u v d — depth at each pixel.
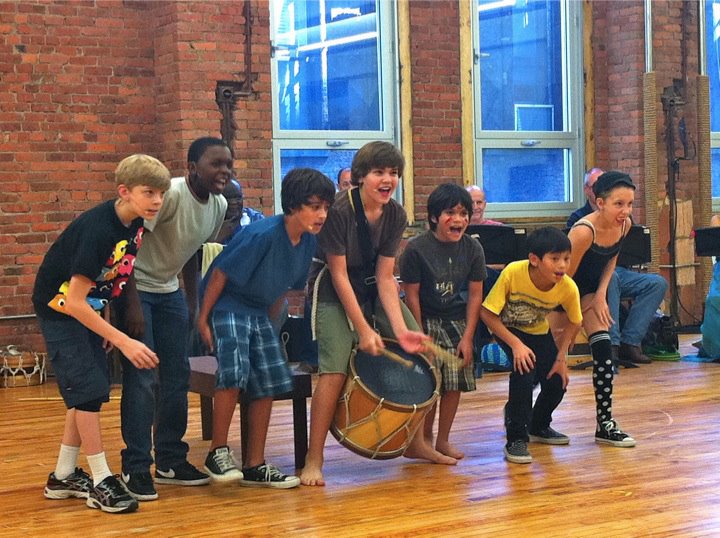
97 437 3.95
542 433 5.02
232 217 6.51
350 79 8.96
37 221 7.82
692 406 5.99
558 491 4.09
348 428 4.23
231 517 3.81
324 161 8.88
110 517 3.85
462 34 9.25
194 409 6.28
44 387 7.37
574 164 9.97
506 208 9.63
